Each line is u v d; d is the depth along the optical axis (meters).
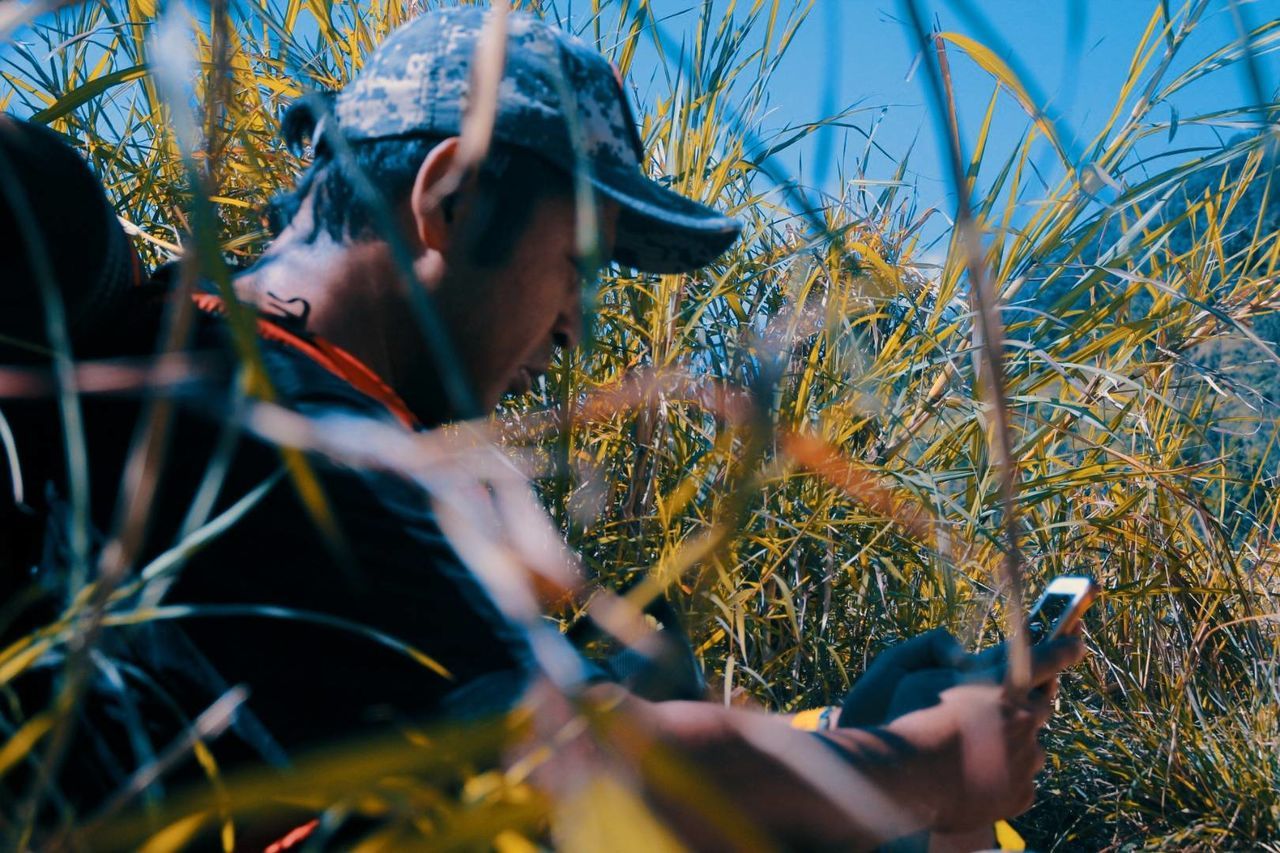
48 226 0.96
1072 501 2.56
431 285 1.13
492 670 0.85
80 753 0.86
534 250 1.17
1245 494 2.60
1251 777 2.08
